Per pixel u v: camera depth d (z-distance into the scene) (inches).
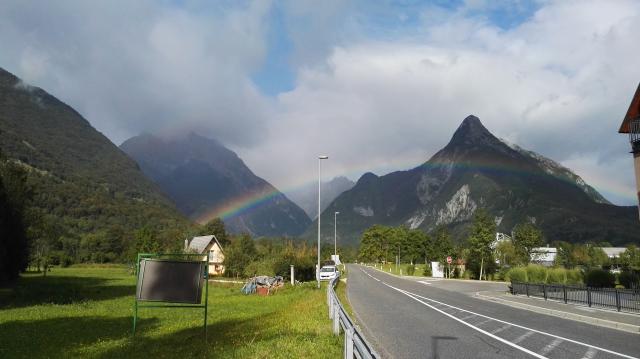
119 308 1056.2
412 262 4436.5
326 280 2000.5
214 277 2650.1
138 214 6579.7
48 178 6250.0
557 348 482.6
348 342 340.8
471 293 1349.7
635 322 659.4
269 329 604.4
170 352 481.4
